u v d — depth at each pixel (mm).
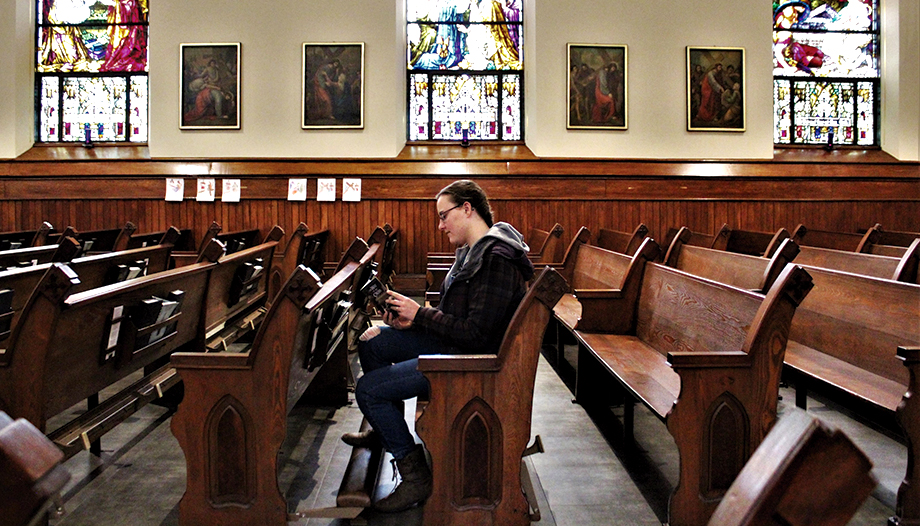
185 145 9352
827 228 9719
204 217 9367
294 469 3135
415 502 2543
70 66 9828
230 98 9312
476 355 2338
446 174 9359
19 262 4246
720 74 9570
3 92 9445
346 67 9344
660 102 9539
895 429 2943
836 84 10258
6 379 2236
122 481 2971
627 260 4609
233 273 4316
